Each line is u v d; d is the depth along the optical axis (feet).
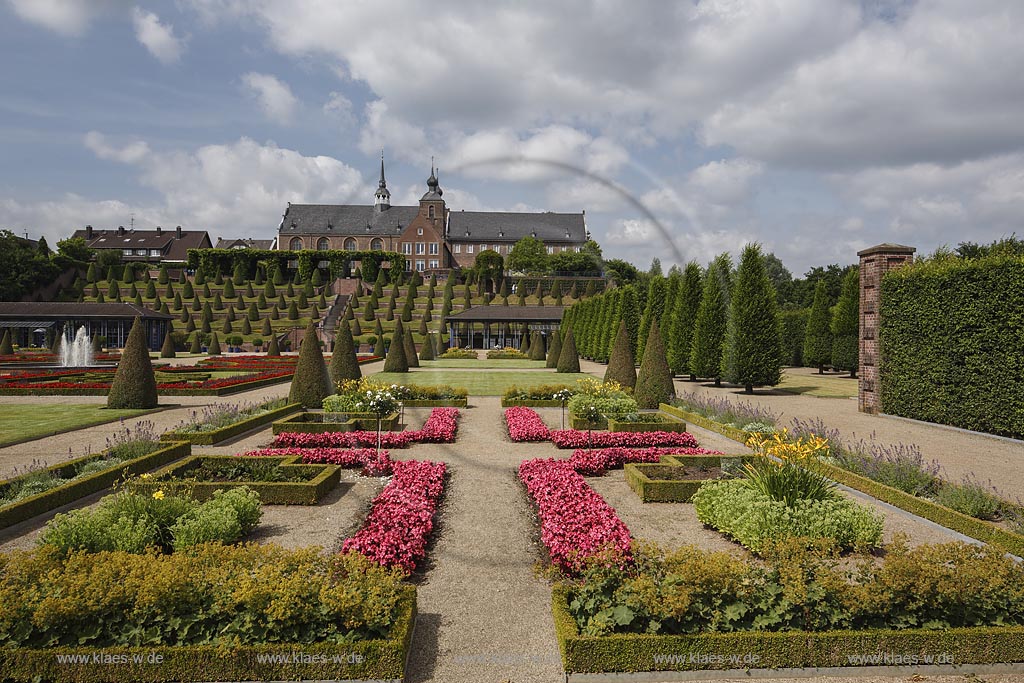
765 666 15.65
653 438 45.47
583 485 30.60
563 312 214.90
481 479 36.04
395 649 15.07
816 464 33.81
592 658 15.44
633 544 18.49
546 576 20.98
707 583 16.51
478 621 18.62
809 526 23.49
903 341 59.41
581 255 313.53
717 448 44.86
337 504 31.19
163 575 15.66
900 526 27.94
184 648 14.85
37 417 58.75
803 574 17.07
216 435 46.06
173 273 334.24
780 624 16.37
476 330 227.81
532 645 17.22
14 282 257.14
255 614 15.47
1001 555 17.99
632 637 15.55
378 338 203.72
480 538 26.04
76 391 77.87
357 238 347.77
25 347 200.64
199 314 255.09
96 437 48.26
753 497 25.49
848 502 25.39
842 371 131.54
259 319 252.42
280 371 113.60
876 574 17.01
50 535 21.20
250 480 32.83
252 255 305.12
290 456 38.14
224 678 14.80
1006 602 16.61
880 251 62.85
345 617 15.61
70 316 205.05
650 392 67.41
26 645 14.94
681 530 27.09
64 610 14.89
